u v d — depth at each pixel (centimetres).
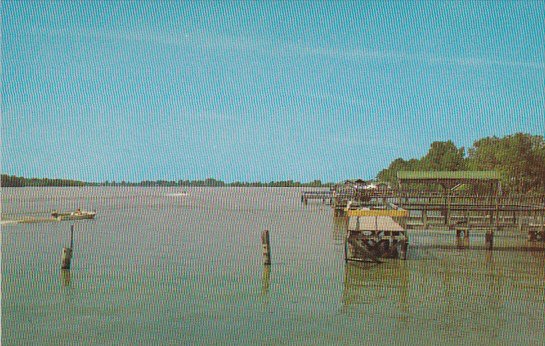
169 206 8756
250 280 2414
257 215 6556
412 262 2800
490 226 3244
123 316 1881
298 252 3228
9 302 2052
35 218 5534
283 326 1766
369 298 2094
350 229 2828
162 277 2478
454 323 1781
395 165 12056
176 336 1672
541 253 3050
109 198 12244
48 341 1617
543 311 1902
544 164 7519
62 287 2283
